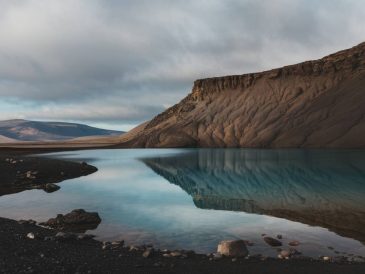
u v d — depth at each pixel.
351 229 18.27
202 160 74.19
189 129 177.00
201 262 12.64
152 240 16.55
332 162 58.06
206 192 31.78
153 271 11.27
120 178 43.19
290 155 80.56
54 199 28.11
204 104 198.12
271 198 28.02
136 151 129.88
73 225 19.41
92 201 27.23
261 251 14.67
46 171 44.78
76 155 103.06
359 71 157.88
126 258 12.61
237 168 54.53
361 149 99.81
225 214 22.45
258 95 179.88
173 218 21.23
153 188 34.50
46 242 14.01
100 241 15.97
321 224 19.44
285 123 147.50
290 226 19.08
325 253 14.42
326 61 170.38
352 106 135.00
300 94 166.00
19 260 10.98
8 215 22.25
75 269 10.71
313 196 28.22
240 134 158.25
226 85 197.62
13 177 39.00
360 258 13.51
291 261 12.88
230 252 13.84
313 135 128.12
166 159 80.69
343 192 29.56
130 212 23.20
